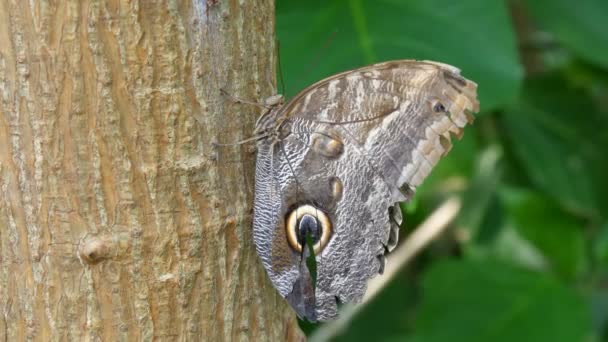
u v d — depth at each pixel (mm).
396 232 844
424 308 1042
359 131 841
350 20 928
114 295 800
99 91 788
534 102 1068
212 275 811
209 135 805
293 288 837
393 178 841
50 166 792
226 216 813
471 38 932
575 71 1099
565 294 1037
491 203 1095
